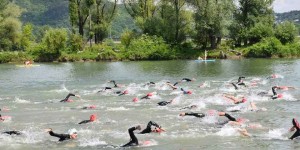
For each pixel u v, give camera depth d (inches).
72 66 3189.0
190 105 1288.1
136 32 4128.9
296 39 3941.9
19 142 935.0
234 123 1044.5
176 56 3730.3
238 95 1487.5
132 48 3828.7
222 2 3757.4
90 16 4153.5
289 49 3659.0
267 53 3641.7
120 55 3772.1
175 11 4020.7
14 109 1332.4
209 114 1168.8
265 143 885.8
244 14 4005.9
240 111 1207.6
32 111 1291.8
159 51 3742.6
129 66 3070.9
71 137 951.0
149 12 4384.8
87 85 1968.5
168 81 2034.9
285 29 3878.0
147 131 976.9
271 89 1627.7
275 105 1296.8
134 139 900.0
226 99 1366.9
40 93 1706.4
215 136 951.0
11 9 4325.8
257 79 2000.5
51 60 3752.5
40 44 3821.4
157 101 1419.8
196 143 900.6
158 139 936.9
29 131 1034.7
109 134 991.0
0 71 2827.3
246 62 3159.5
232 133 967.0
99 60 3754.9
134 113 1222.9
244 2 3998.5
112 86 1898.4
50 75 2498.8
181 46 3875.5
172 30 3986.2
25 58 3740.2
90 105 1365.7
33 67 3149.6
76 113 1245.7
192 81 2003.0
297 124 933.8
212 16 3727.9
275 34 3895.2
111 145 898.7
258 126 1026.1
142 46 3811.5
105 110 1278.3
